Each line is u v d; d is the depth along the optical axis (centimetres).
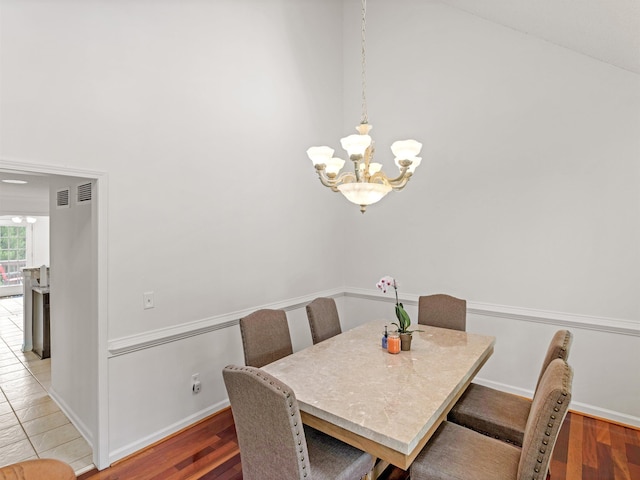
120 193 237
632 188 270
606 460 236
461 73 347
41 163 202
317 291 407
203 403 291
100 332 229
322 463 164
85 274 251
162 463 234
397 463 139
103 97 228
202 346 289
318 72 400
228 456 242
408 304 390
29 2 198
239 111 314
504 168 325
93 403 239
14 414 294
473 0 294
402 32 385
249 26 322
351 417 153
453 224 356
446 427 191
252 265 329
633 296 272
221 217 301
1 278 823
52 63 206
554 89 299
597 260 284
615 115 274
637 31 208
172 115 264
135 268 246
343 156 438
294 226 374
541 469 136
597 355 287
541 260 309
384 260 409
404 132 386
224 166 302
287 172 364
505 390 330
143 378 252
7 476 95
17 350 450
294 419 137
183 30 271
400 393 175
